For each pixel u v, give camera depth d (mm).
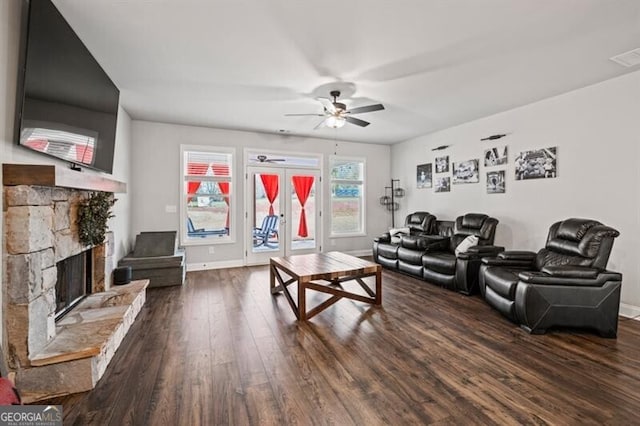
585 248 3021
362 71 3211
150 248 4562
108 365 2244
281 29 2453
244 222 5836
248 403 1824
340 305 3625
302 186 6422
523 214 4383
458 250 4340
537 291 2791
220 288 4316
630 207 3273
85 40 2596
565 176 3867
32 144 1929
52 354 1883
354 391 1942
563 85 3611
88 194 2828
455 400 1852
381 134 6207
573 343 2625
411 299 3844
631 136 3258
